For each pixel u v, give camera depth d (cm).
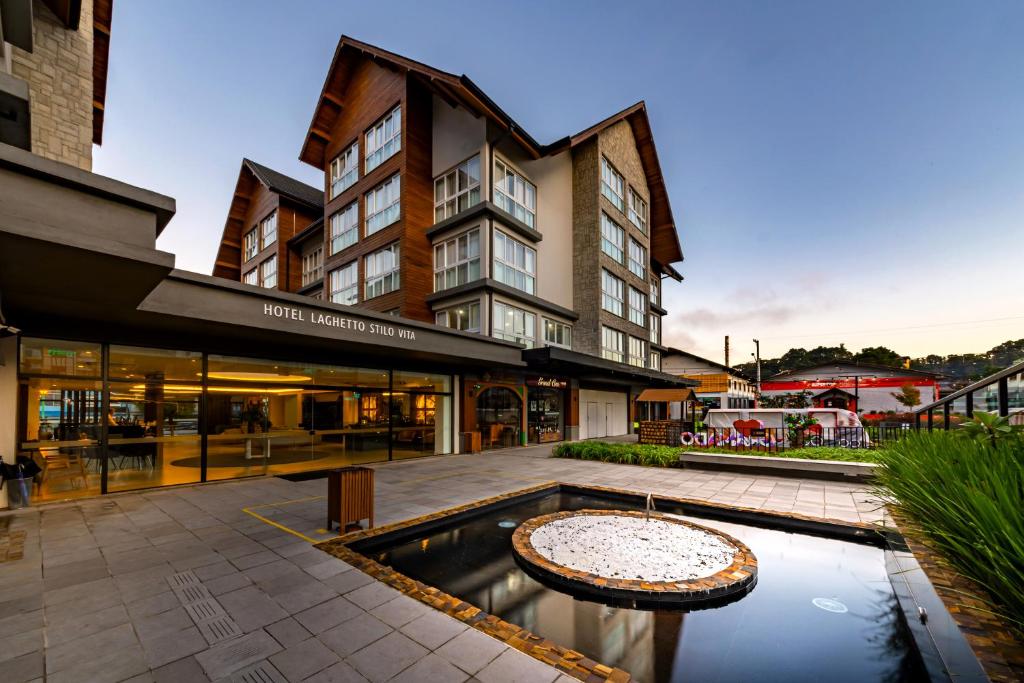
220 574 443
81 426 798
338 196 2136
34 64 845
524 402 1800
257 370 1049
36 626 339
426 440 1434
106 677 278
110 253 414
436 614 364
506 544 586
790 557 532
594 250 2120
